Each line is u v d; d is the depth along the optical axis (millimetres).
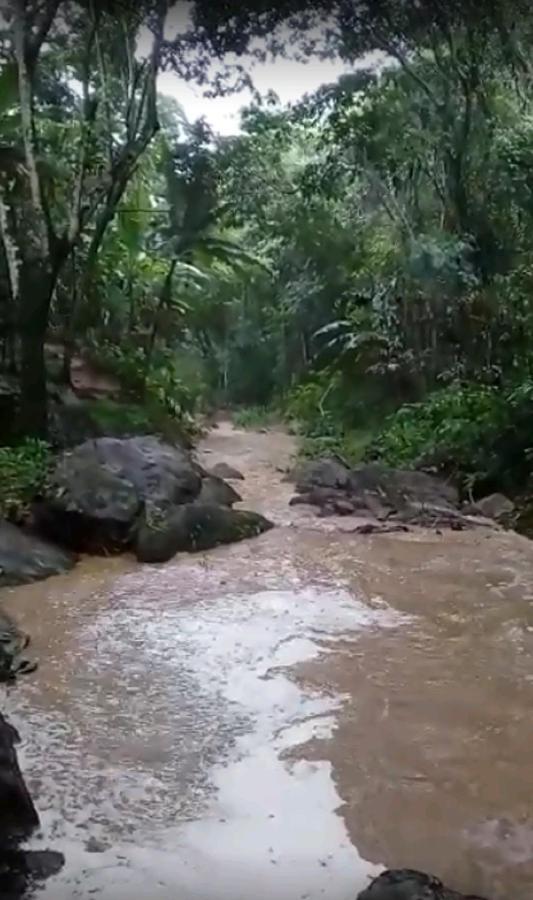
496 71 13820
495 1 12945
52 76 12898
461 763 4418
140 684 5367
